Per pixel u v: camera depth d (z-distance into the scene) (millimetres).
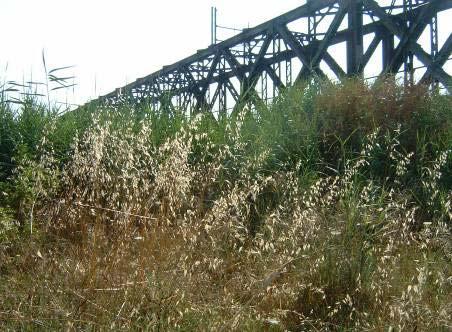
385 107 7762
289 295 4121
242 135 7184
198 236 4598
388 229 5023
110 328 3449
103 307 3707
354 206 5016
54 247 4535
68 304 3719
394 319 3742
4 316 3494
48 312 3547
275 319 3855
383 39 13352
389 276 4363
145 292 3836
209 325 3674
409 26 11914
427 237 5207
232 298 4070
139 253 4227
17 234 4684
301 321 3959
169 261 4207
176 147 4996
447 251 4930
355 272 4312
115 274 4012
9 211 4832
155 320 3504
